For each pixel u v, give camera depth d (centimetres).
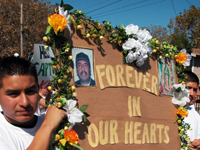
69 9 188
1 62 141
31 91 142
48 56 174
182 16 2219
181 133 266
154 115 247
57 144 167
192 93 311
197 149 280
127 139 218
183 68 298
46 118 151
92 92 200
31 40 1420
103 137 202
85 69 198
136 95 234
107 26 218
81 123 190
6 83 134
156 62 262
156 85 256
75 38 195
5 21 1372
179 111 267
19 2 1419
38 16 1441
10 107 135
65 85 179
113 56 222
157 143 244
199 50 1528
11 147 133
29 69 140
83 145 188
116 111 214
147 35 244
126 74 229
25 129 148
